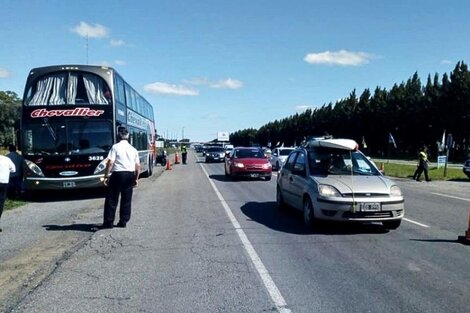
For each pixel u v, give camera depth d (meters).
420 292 5.41
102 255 7.28
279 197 12.19
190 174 28.00
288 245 7.94
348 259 6.96
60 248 7.85
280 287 5.62
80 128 15.17
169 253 7.39
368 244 8.02
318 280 5.90
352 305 4.99
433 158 64.50
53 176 14.95
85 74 15.40
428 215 11.53
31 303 5.10
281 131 131.25
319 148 10.61
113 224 10.00
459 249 7.64
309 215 9.41
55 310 4.88
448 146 27.62
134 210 12.31
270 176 23.16
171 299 5.21
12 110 79.31
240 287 5.63
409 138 75.31
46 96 15.16
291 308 4.91
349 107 89.06
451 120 64.12
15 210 13.02
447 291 5.44
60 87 15.24
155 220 10.62
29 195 15.94
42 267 6.60
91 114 15.26
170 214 11.54
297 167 10.73
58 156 14.95
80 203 14.52
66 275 6.18
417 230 9.35
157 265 6.67
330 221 9.16
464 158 64.00
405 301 5.10
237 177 23.64
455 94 63.44
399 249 7.64
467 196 16.44
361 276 6.07
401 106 74.19
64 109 15.13
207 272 6.29
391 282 5.80
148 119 27.70
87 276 6.13
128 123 18.86
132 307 4.97
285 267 6.53
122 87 17.47
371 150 83.94
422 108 69.06
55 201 15.17
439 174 28.59
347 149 10.32
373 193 8.84
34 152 14.94
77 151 15.05
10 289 5.62
